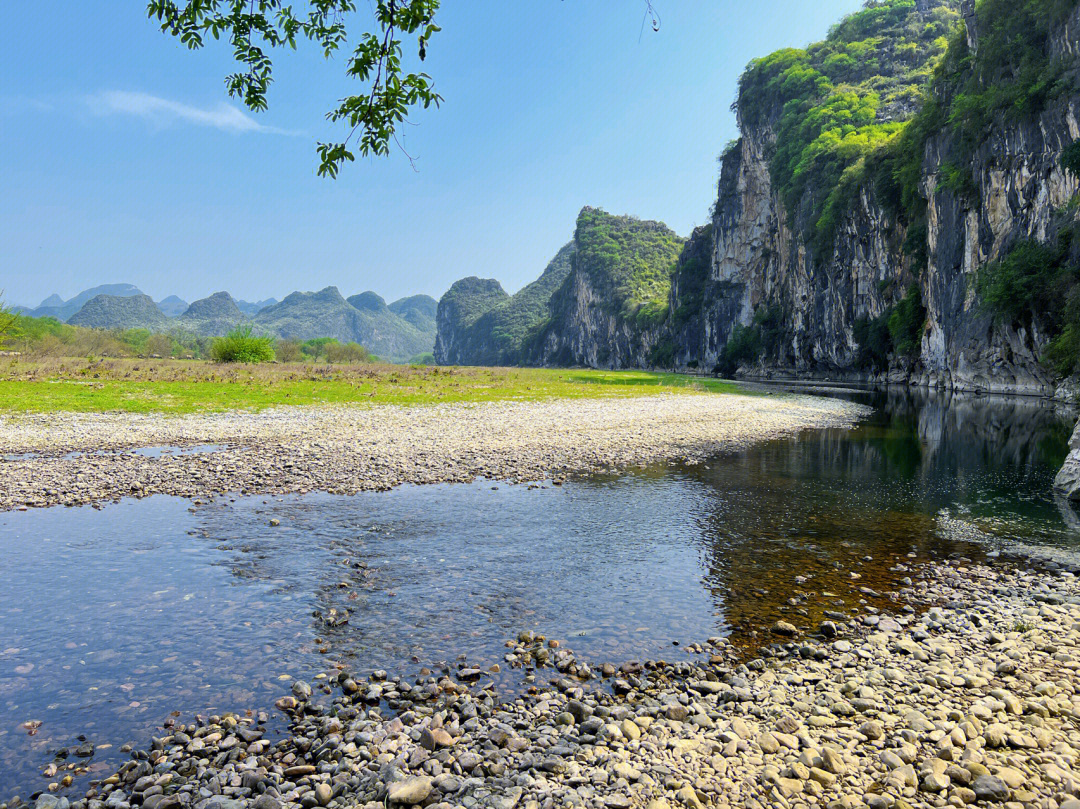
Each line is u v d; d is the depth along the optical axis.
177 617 8.30
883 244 84.12
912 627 8.13
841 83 117.00
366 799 4.72
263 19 6.02
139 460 18.66
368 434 24.62
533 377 73.31
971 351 59.59
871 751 5.28
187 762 5.25
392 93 5.36
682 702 6.24
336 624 8.16
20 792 4.89
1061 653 7.07
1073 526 13.19
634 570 10.34
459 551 11.21
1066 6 46.81
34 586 9.27
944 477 18.55
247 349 75.06
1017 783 4.73
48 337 80.62
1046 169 48.50
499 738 5.50
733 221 144.00
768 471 19.31
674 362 173.38
